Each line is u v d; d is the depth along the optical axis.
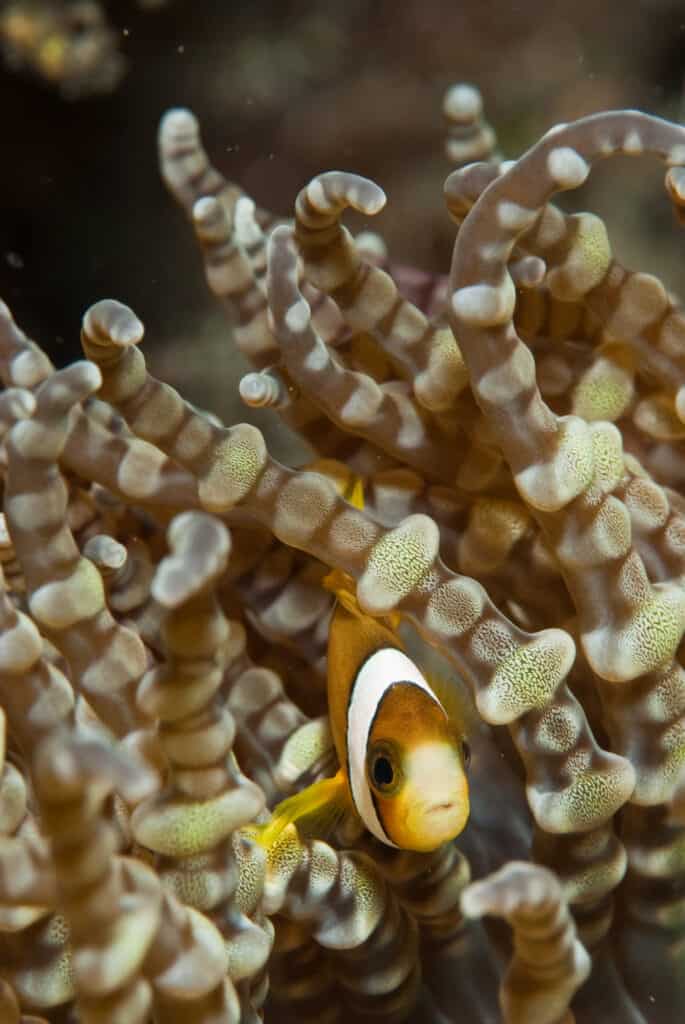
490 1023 0.13
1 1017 0.12
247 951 0.12
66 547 0.12
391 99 0.27
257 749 0.14
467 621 0.12
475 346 0.12
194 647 0.11
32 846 0.11
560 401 0.14
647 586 0.13
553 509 0.12
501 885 0.11
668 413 0.14
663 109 0.27
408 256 0.27
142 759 0.12
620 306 0.13
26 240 0.27
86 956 0.11
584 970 0.11
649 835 0.13
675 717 0.13
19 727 0.12
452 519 0.14
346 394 0.13
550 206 0.13
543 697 0.12
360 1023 0.13
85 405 0.14
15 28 0.24
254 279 0.15
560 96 0.27
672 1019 0.13
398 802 0.12
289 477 0.13
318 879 0.12
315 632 0.14
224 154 0.27
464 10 0.26
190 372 0.26
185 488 0.13
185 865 0.12
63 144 0.26
